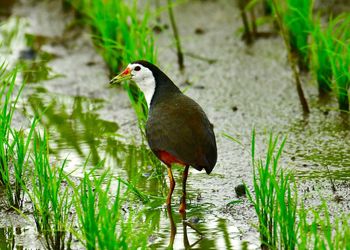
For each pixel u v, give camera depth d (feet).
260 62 56.29
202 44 60.39
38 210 34.40
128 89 42.80
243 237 33.24
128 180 39.70
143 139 42.52
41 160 34.78
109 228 29.66
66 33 64.39
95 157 43.06
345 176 38.37
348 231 29.53
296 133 44.47
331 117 46.34
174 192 38.37
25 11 69.41
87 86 54.44
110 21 52.80
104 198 31.17
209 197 37.42
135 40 47.98
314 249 28.55
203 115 35.68
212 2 67.67
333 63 45.16
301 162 40.45
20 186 37.09
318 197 36.14
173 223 34.99
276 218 31.09
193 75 55.01
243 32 60.03
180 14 65.98
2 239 34.12
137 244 30.04
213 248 32.42
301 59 53.72
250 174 39.60
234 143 43.75
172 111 35.55
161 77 38.47
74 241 33.40
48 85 54.60
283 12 54.54
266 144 43.21
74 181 39.40
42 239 33.91
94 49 60.95
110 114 49.73
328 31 48.62
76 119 48.91
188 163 34.24
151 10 65.57
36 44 62.18
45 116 49.29
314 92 50.55
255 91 51.60
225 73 55.06
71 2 64.85
